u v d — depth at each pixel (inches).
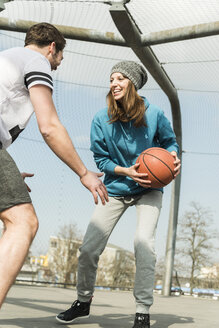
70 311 126.6
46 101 70.1
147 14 220.7
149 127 127.9
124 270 1224.2
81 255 124.0
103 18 235.6
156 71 279.3
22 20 236.4
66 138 68.4
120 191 125.6
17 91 72.1
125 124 128.0
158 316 163.8
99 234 124.6
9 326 109.5
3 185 65.4
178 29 220.2
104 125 129.3
